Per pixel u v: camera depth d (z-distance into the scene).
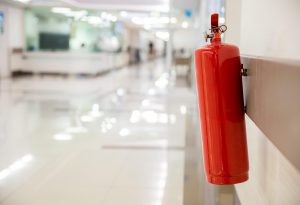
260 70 1.38
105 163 4.09
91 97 9.79
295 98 0.93
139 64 29.45
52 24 18.77
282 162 1.49
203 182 3.30
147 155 4.41
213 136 1.54
